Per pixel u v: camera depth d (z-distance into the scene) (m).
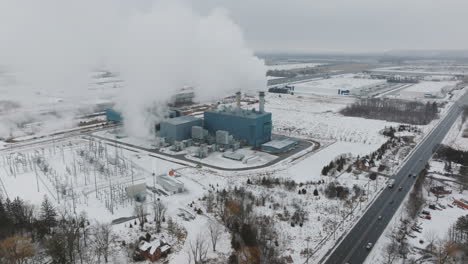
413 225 89.62
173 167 131.88
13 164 132.25
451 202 103.75
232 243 79.38
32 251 72.62
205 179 120.38
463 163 134.00
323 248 80.31
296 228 88.56
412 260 74.88
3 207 86.81
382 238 84.19
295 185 114.69
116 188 111.50
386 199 105.38
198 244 77.19
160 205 93.50
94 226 85.19
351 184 116.69
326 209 98.56
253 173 126.25
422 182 114.12
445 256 74.81
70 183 114.31
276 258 74.62
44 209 86.31
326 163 137.50
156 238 82.06
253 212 94.38
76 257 73.50
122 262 73.38
